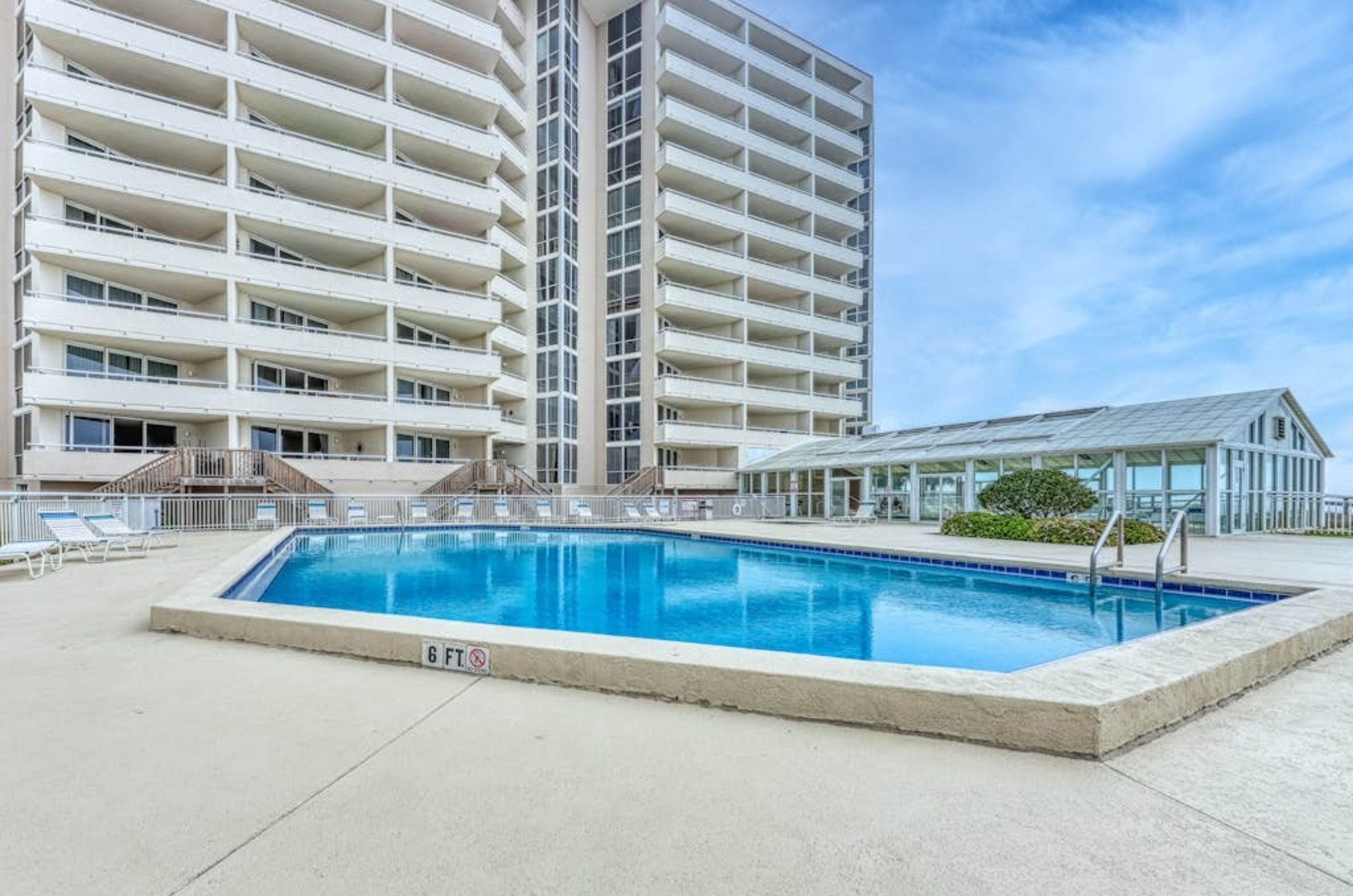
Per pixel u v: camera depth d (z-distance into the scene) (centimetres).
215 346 2008
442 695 351
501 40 2766
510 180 3142
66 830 212
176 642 475
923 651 629
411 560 1349
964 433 2408
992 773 257
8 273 2045
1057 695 282
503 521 2220
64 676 387
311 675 390
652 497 2477
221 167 2175
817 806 230
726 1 3375
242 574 771
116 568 920
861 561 1272
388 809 227
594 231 3331
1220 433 1583
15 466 1970
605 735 296
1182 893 180
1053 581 963
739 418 3375
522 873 190
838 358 3722
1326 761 268
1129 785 247
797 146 3803
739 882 186
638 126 3238
